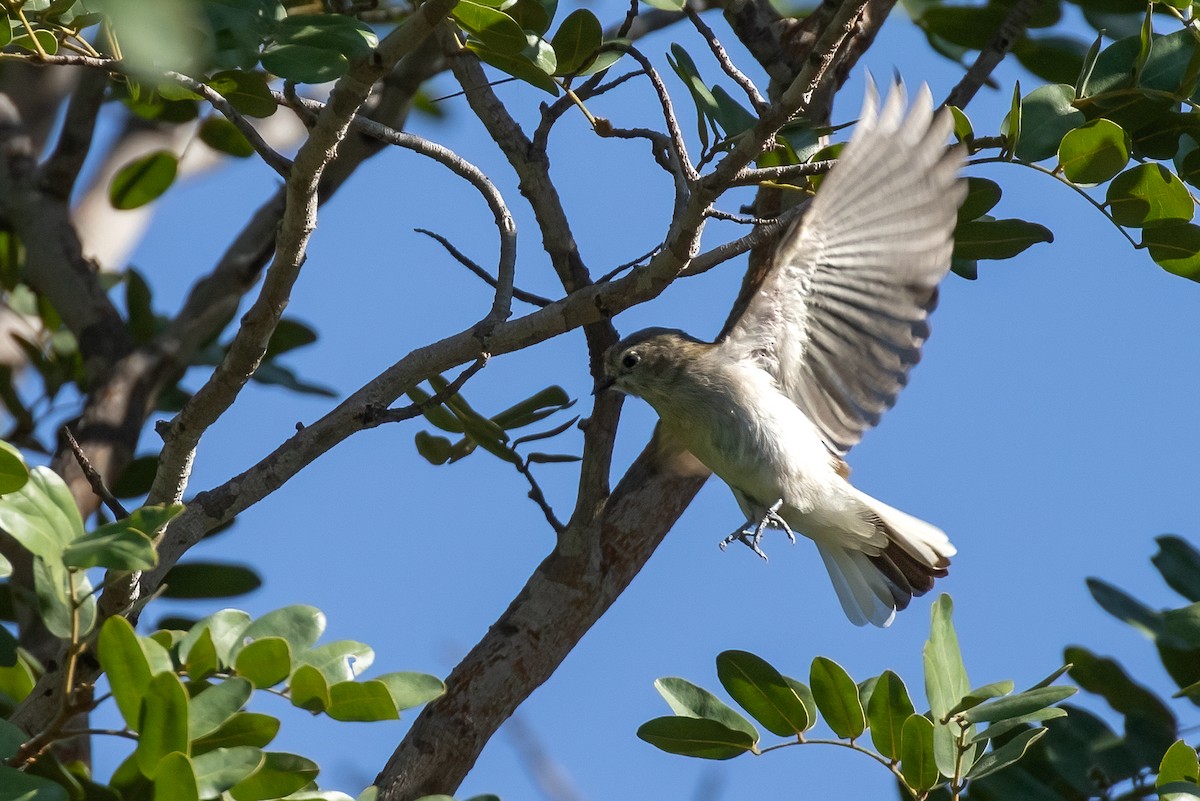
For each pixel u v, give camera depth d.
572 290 11.00
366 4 9.75
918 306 10.12
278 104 9.13
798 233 9.85
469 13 8.89
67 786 7.05
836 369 10.95
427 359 9.27
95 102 13.93
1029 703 8.34
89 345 13.62
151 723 6.77
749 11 11.45
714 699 8.90
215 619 7.64
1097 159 9.11
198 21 7.35
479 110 10.86
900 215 9.77
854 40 11.76
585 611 10.50
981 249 10.47
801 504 11.16
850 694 8.62
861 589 11.53
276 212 13.86
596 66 9.48
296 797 7.18
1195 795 7.91
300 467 9.12
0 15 8.00
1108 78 9.70
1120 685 10.87
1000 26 11.97
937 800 9.95
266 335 8.16
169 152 14.17
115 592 8.06
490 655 10.33
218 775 6.89
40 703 8.09
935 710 8.57
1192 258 9.40
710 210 8.41
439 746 10.09
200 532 8.95
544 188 10.91
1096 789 10.09
